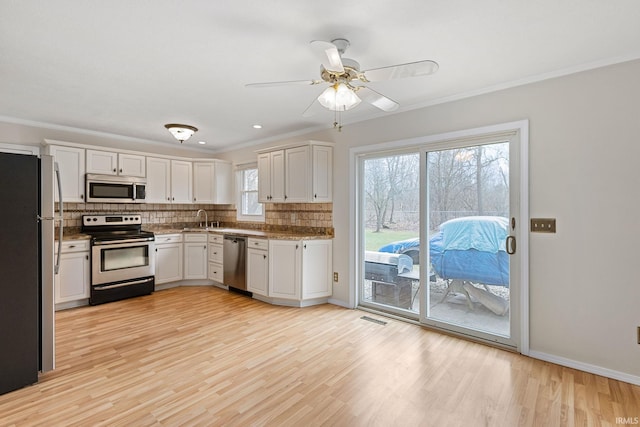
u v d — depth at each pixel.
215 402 1.97
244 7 1.69
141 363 2.45
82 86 2.79
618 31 1.92
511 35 1.97
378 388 2.13
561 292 2.47
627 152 2.22
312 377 2.26
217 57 2.26
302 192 3.92
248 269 4.24
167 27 1.88
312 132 4.22
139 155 4.59
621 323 2.25
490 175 2.88
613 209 2.27
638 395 2.06
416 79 2.62
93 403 1.95
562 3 1.66
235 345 2.78
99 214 4.48
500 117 2.73
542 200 2.54
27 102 3.21
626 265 2.23
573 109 2.40
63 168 3.91
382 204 3.66
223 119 3.82
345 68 1.95
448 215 3.13
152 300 4.14
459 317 3.06
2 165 2.07
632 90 2.19
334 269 4.01
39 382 2.18
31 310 2.17
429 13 1.75
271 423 1.79
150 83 2.73
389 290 3.62
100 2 1.64
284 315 3.57
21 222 2.14
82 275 3.85
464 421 1.81
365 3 1.66
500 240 2.83
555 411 1.90
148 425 1.76
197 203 5.27
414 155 3.39
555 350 2.50
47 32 1.92
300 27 1.88
